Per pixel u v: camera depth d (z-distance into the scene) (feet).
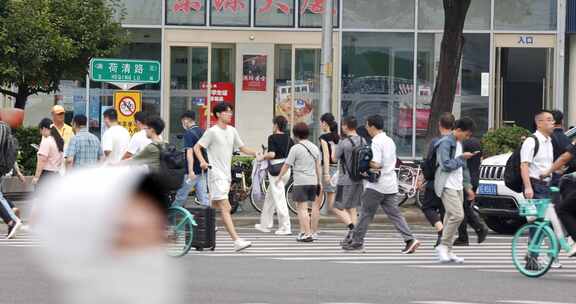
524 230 72.49
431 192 87.04
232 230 86.28
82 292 9.50
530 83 156.25
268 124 156.46
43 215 9.56
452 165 78.74
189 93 155.53
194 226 81.25
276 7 156.15
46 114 153.07
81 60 131.54
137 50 155.02
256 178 117.80
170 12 155.02
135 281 9.65
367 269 74.90
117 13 153.79
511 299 60.23
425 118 156.25
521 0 155.94
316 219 98.12
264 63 156.35
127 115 121.80
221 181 84.89
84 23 130.11
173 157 75.72
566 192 69.46
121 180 9.78
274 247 91.76
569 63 158.81
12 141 93.81
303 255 84.89
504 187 100.94
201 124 155.74
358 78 156.35
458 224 79.87
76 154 98.12
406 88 156.46
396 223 86.94
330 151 102.99
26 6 125.18
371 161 85.40
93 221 9.53
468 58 156.25
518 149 75.46
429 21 156.15
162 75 154.71
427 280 68.85
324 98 122.93
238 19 155.94
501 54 156.56
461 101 156.56
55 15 128.06
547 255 70.90
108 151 99.14
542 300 59.93
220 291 61.52
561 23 155.02
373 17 156.15
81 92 152.25
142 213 9.72
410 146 156.56
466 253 88.07
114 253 9.59
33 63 125.39
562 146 87.35
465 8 121.60
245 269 73.36
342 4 156.04
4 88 143.84
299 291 62.34
